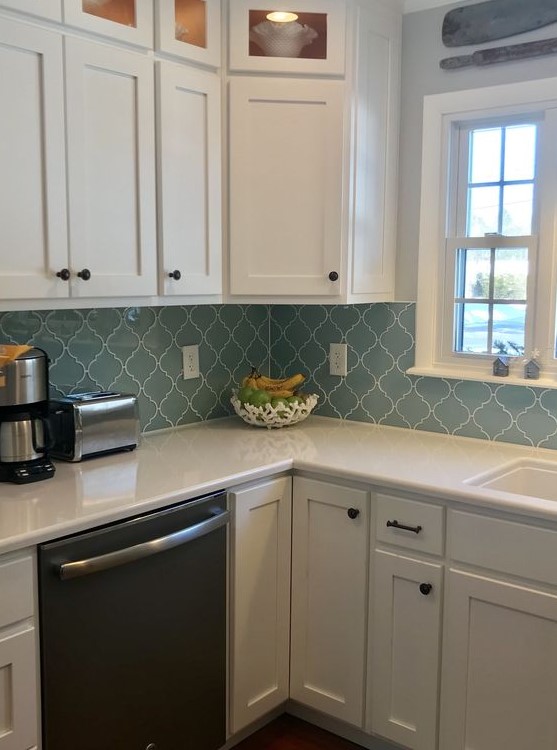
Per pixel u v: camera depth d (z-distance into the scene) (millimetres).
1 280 1931
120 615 1937
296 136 2500
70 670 1837
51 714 1806
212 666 2227
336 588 2348
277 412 2791
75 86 2047
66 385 2475
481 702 2084
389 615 2234
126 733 1993
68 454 2293
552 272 2500
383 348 2883
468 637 2088
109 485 2068
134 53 2189
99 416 2340
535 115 2514
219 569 2209
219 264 2514
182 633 2115
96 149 2115
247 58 2439
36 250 2002
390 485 2178
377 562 2242
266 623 2381
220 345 3000
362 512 2260
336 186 2516
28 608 1729
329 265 2547
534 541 1943
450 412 2736
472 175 2672
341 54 2475
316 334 3061
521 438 2586
